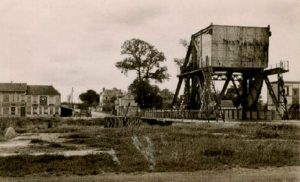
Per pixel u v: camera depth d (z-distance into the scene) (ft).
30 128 156.66
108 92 481.46
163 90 336.49
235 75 155.53
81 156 61.05
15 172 48.93
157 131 111.34
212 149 64.54
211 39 146.20
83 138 102.12
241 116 149.07
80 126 169.89
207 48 149.48
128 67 260.62
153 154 61.16
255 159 56.70
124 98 344.49
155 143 77.30
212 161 55.52
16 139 102.53
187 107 164.66
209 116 140.15
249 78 154.51
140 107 257.75
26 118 212.64
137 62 261.85
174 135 95.09
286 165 53.36
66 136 110.52
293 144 72.18
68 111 279.08
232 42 147.02
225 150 63.52
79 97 506.48
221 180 43.45
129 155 62.64
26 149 77.61
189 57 165.68
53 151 73.61
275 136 93.20
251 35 148.56
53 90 273.33
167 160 55.72
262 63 148.46
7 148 79.77
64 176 46.68
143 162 55.01
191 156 59.47
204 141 78.38
